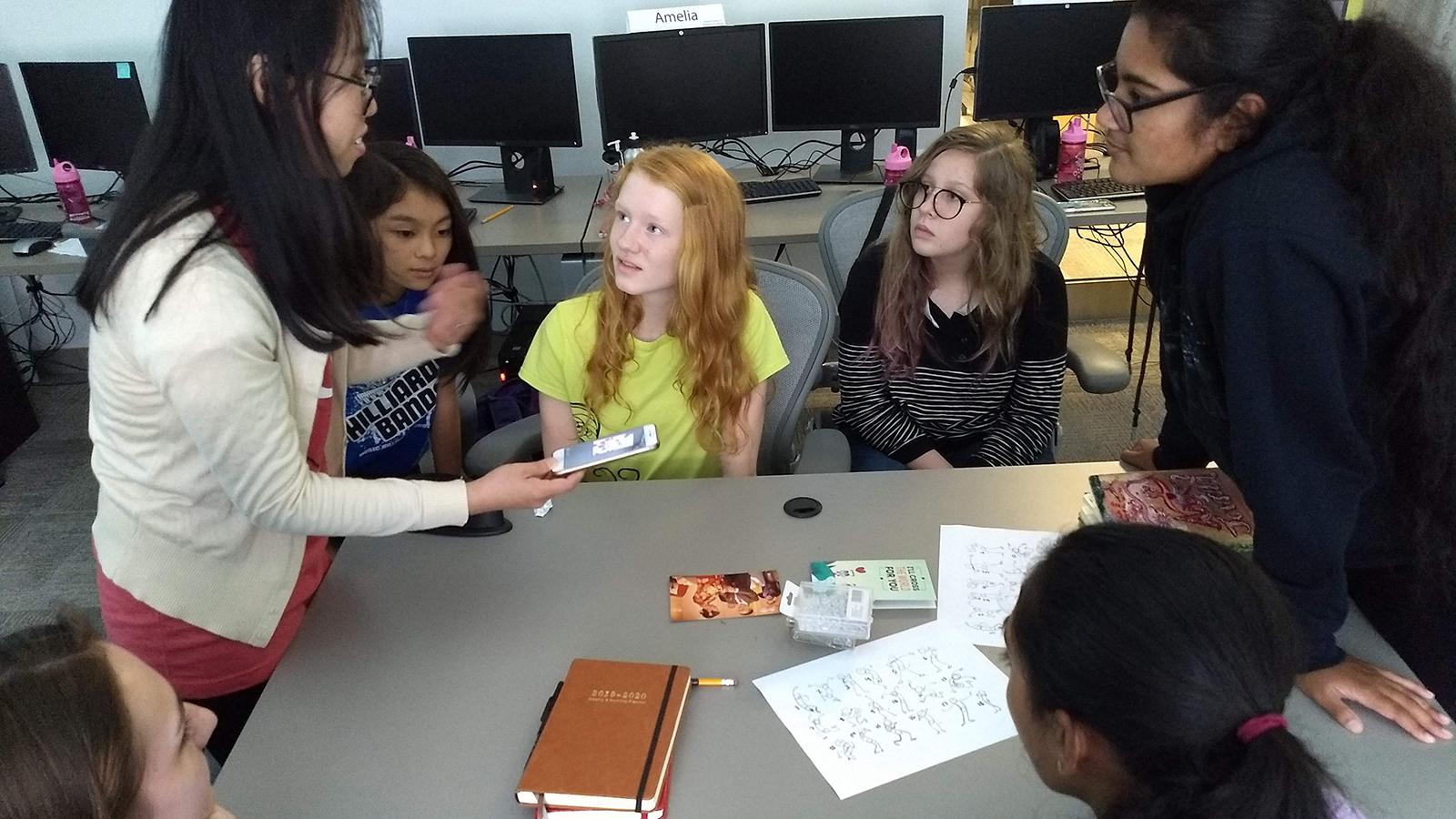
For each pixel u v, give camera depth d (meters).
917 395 1.94
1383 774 0.92
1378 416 1.00
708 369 1.54
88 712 0.58
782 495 1.40
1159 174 1.02
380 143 1.64
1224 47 0.89
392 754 0.98
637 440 1.20
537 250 2.67
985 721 1.01
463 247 1.75
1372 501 1.06
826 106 3.04
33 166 3.09
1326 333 0.88
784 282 1.76
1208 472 1.29
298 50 0.85
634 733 0.96
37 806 0.54
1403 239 0.89
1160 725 0.58
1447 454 0.98
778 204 2.94
